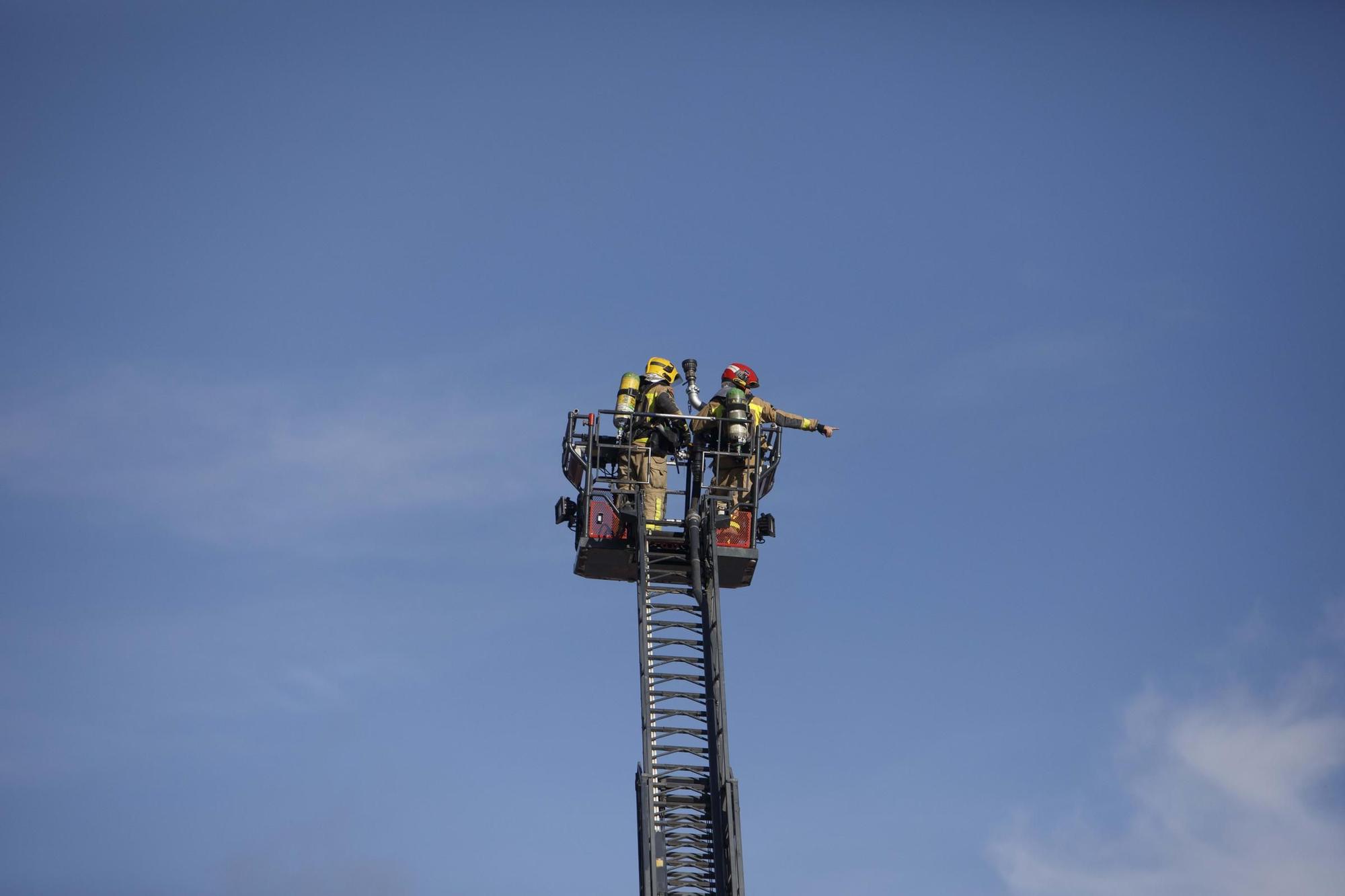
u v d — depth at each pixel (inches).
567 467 1964.8
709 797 1761.8
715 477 1984.5
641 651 1850.4
